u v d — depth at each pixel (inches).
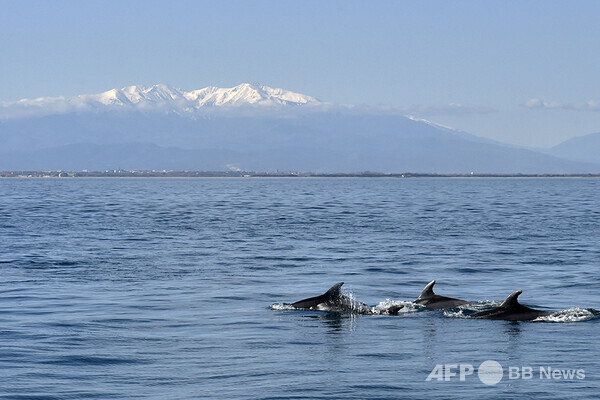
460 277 1393.9
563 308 1082.1
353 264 1581.0
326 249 1878.7
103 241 2080.5
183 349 818.2
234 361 768.3
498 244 2011.6
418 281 1344.7
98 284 1300.4
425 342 853.2
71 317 997.2
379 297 1177.4
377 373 722.2
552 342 851.4
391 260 1648.6
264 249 1881.2
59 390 669.9
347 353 801.6
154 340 862.5
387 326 944.9
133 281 1338.6
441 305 1067.3
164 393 661.9
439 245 1983.3
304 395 654.5
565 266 1545.3
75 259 1651.1
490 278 1381.6
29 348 819.4
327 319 989.8
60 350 810.8
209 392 664.4
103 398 648.4
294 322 968.9
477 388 673.6
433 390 669.3
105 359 775.1
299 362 763.4
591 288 1262.3
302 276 1406.3
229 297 1169.4
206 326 943.0
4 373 720.3
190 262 1609.3
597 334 893.8
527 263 1594.5
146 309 1060.5
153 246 1951.3
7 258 1659.7
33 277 1381.6
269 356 788.6
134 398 648.4
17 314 1017.5
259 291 1229.1
